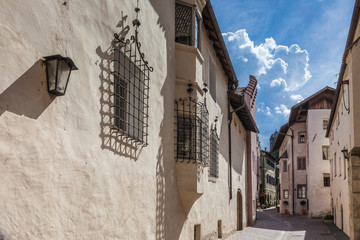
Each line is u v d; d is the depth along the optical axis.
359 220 14.21
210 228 13.01
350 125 14.84
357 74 13.91
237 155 21.05
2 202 3.58
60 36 4.59
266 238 18.36
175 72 9.54
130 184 6.61
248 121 22.73
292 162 39.94
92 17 5.42
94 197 5.30
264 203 67.12
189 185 9.34
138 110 7.07
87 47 5.24
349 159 15.08
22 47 3.91
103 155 5.61
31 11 4.07
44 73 4.25
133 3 6.99
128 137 6.50
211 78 14.41
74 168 4.82
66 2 4.74
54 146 4.41
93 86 5.39
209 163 12.43
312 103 36.19
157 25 8.38
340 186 22.81
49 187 4.28
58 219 4.44
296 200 39.66
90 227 5.18
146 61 7.42
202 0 10.50
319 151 35.44
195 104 9.59
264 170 68.56
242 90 23.50
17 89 3.83
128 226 6.46
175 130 9.36
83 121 5.07
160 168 8.25
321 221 30.80
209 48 13.73
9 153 3.69
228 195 17.47
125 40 6.57
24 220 3.85
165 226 8.45
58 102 4.52
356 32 13.39
